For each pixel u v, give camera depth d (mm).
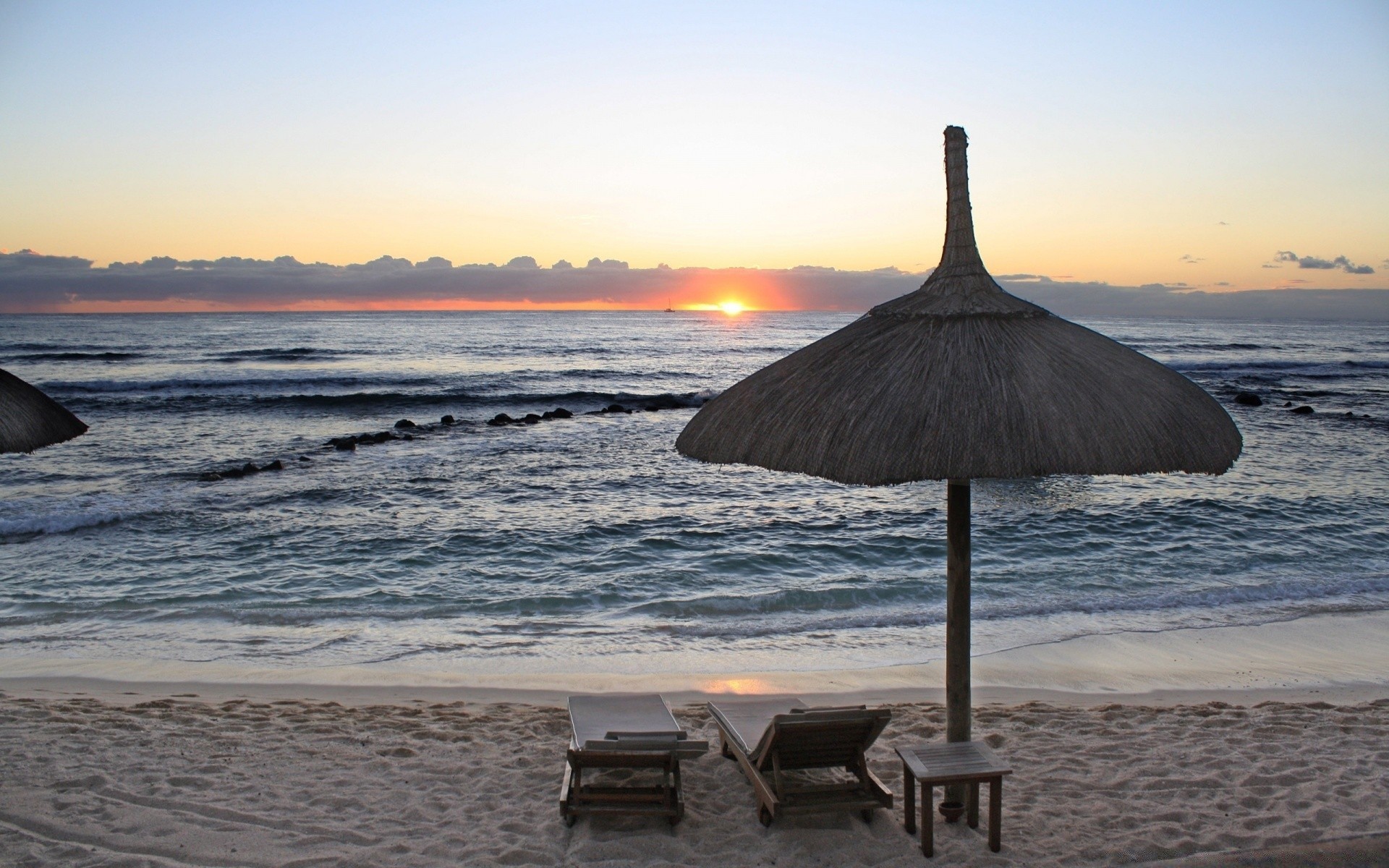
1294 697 7227
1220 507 14891
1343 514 14539
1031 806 4883
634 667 8078
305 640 8820
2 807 4762
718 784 5125
